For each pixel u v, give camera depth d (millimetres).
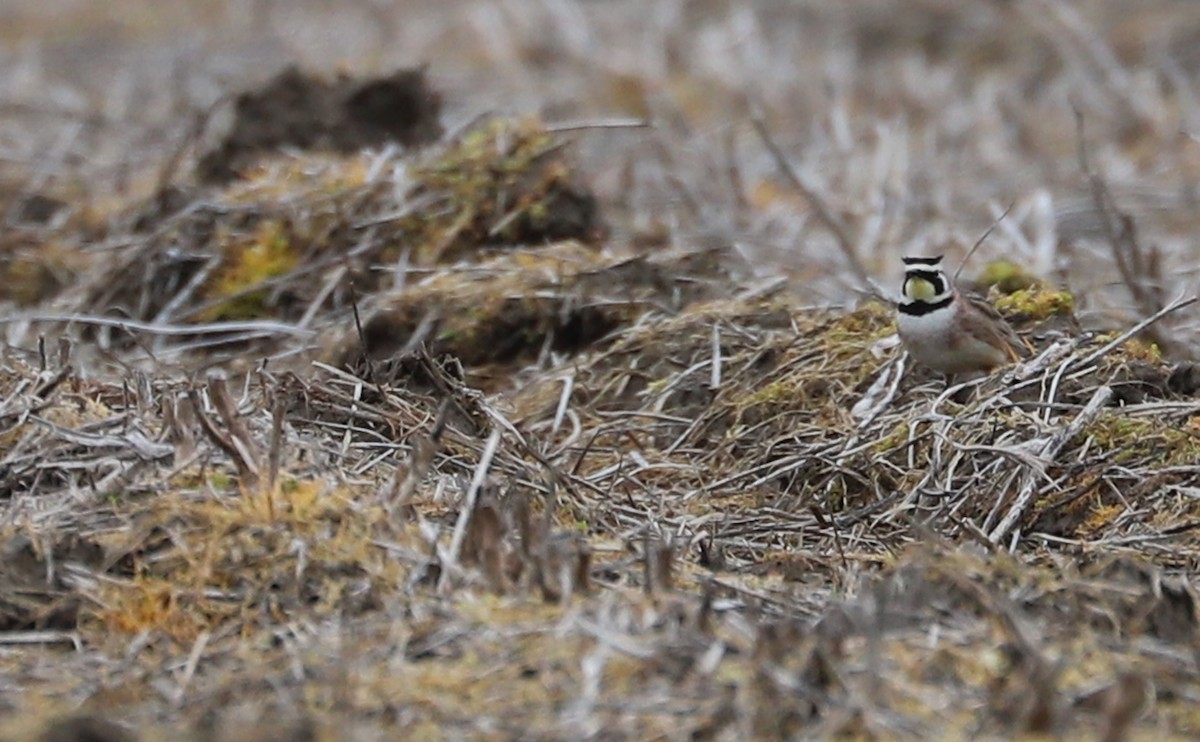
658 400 14078
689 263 16469
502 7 31250
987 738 8023
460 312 15422
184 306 16688
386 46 30453
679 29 30656
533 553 9484
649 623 8938
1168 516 11406
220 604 9367
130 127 25219
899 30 30703
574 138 21922
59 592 9477
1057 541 11086
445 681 8484
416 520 10172
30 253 17891
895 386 13305
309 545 9617
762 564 10625
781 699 8156
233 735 7848
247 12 33438
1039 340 14305
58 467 10625
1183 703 8531
